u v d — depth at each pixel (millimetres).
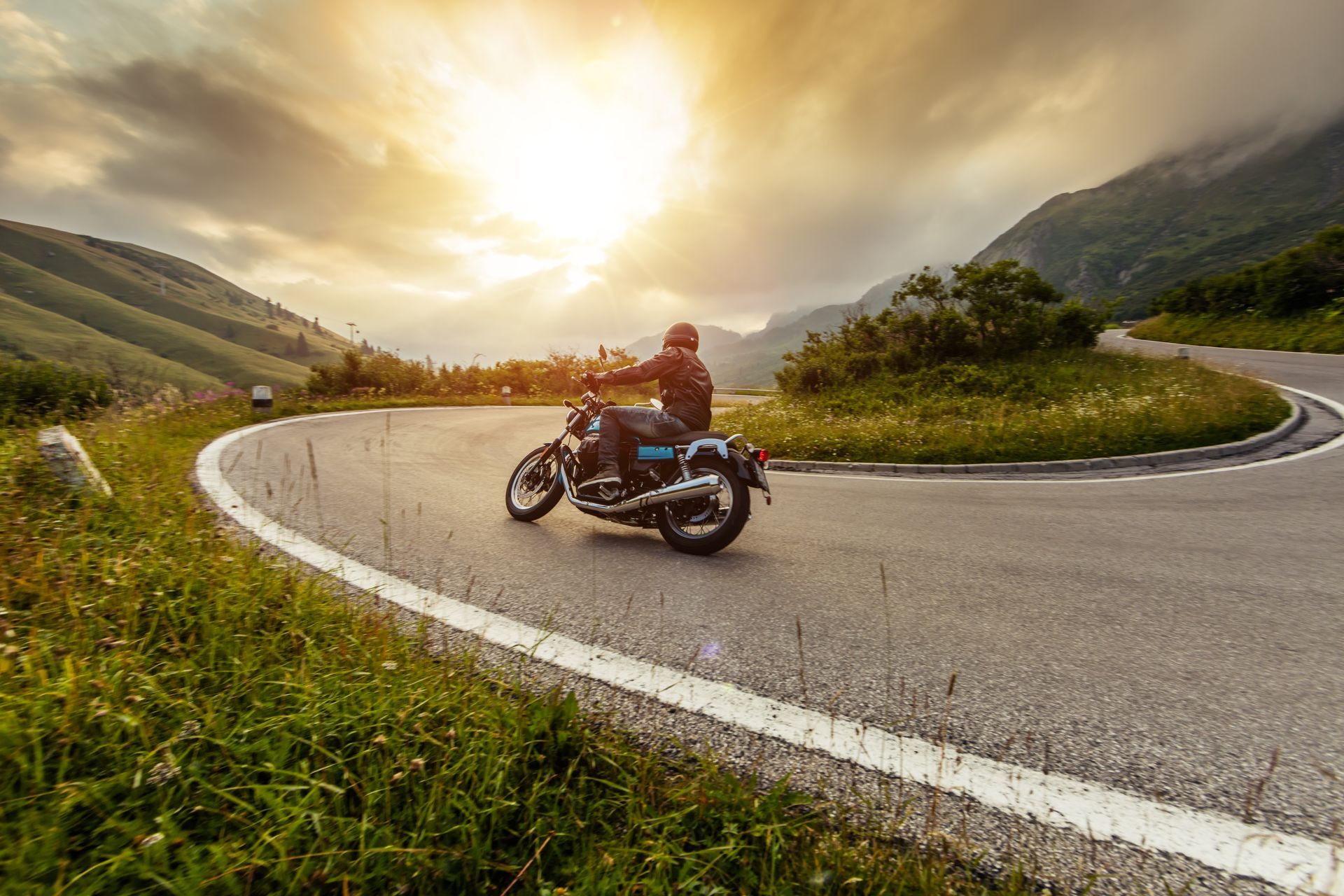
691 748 1970
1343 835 1634
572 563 3877
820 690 2354
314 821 1381
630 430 4504
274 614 2492
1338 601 3279
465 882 1356
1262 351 22422
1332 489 5922
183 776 1546
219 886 1264
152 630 2172
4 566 2650
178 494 4477
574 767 1724
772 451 9641
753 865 1469
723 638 2793
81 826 1403
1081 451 8039
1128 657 2666
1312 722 2164
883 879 1414
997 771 1890
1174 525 4906
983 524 5078
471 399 19641
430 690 1952
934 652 2701
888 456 8672
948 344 15844
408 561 3729
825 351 17531
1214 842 1613
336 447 8445
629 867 1417
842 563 4004
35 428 6270
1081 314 16688
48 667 1938
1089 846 1602
